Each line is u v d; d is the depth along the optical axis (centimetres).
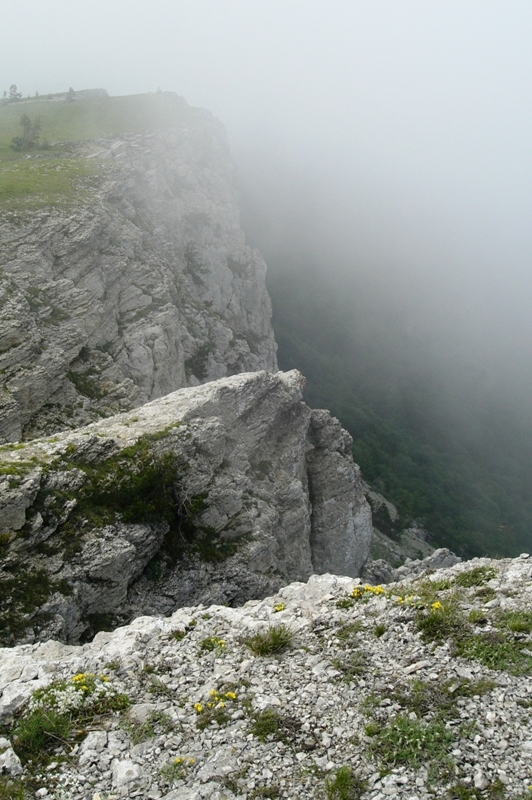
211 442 2867
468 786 947
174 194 7394
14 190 4681
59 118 9256
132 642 1353
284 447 3791
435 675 1172
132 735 1098
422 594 1459
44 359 3550
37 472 2298
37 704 1166
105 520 2398
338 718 1110
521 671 1149
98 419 3666
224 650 1325
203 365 5759
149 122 8512
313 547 4228
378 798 947
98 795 978
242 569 2780
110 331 4425
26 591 2108
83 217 4566
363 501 4675
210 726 1112
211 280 7388
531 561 1611
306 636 1357
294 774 1005
